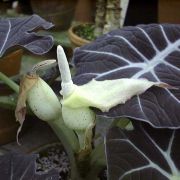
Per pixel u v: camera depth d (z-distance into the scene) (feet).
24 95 0.84
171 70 0.89
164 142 0.81
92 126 0.83
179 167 0.79
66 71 0.79
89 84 0.83
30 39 0.92
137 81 0.81
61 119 0.93
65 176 1.17
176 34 0.97
